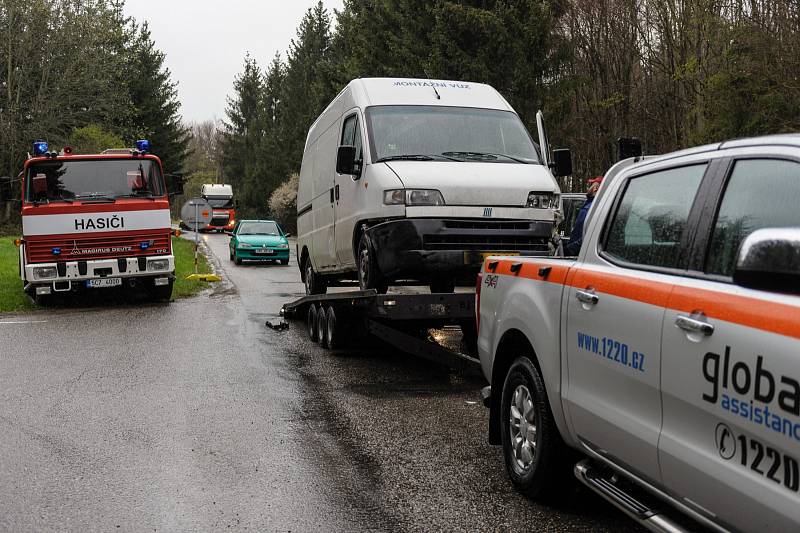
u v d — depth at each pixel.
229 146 90.06
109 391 7.89
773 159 3.12
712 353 3.04
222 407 7.21
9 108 44.66
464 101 10.18
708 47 24.52
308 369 9.11
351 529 4.32
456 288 13.34
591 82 30.94
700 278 3.28
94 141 44.56
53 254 15.30
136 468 5.42
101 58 46.50
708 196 3.42
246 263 29.83
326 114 12.42
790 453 2.62
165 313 14.60
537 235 8.75
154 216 15.84
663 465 3.36
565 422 4.28
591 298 3.98
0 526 4.36
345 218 10.24
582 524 4.37
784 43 19.09
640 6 29.58
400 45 35.34
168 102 66.25
